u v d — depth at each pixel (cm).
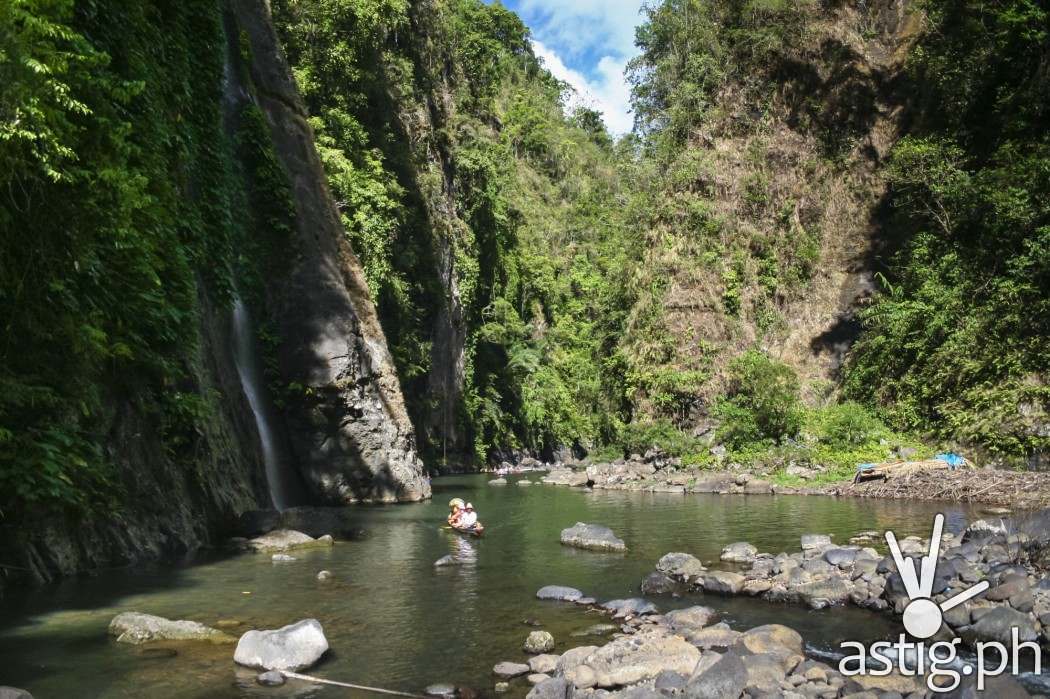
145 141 1276
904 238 3169
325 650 643
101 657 621
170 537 1117
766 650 634
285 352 2047
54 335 902
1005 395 2281
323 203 2372
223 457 1432
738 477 2475
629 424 3169
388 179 3469
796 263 3403
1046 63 2786
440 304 4041
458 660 639
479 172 5050
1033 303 2402
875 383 2858
